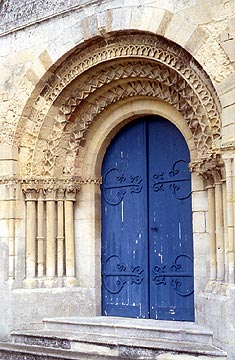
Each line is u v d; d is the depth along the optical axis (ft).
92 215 40.24
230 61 30.50
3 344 37.11
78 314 39.27
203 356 29.55
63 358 32.78
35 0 39.65
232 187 29.89
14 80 39.99
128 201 39.75
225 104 30.42
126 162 40.19
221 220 32.32
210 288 32.63
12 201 39.27
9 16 40.86
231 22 30.68
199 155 34.47
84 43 37.09
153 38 34.73
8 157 39.52
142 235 38.81
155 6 34.06
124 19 35.04
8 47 40.65
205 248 34.50
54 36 38.45
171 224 37.58
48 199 40.06
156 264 37.96
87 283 39.78
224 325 29.58
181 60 33.83
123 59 36.65
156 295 37.70
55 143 39.96
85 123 40.06
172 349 30.63
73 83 38.75
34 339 36.52
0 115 40.27
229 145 29.89
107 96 39.37
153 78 36.45
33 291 38.75
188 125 35.55
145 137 39.40
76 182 40.37
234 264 29.58
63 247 40.11
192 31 32.22
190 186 36.88
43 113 39.52
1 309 38.60
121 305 39.17
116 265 39.75
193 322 35.42
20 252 39.34
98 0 36.52
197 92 33.06
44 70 38.50
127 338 33.88
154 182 38.70
